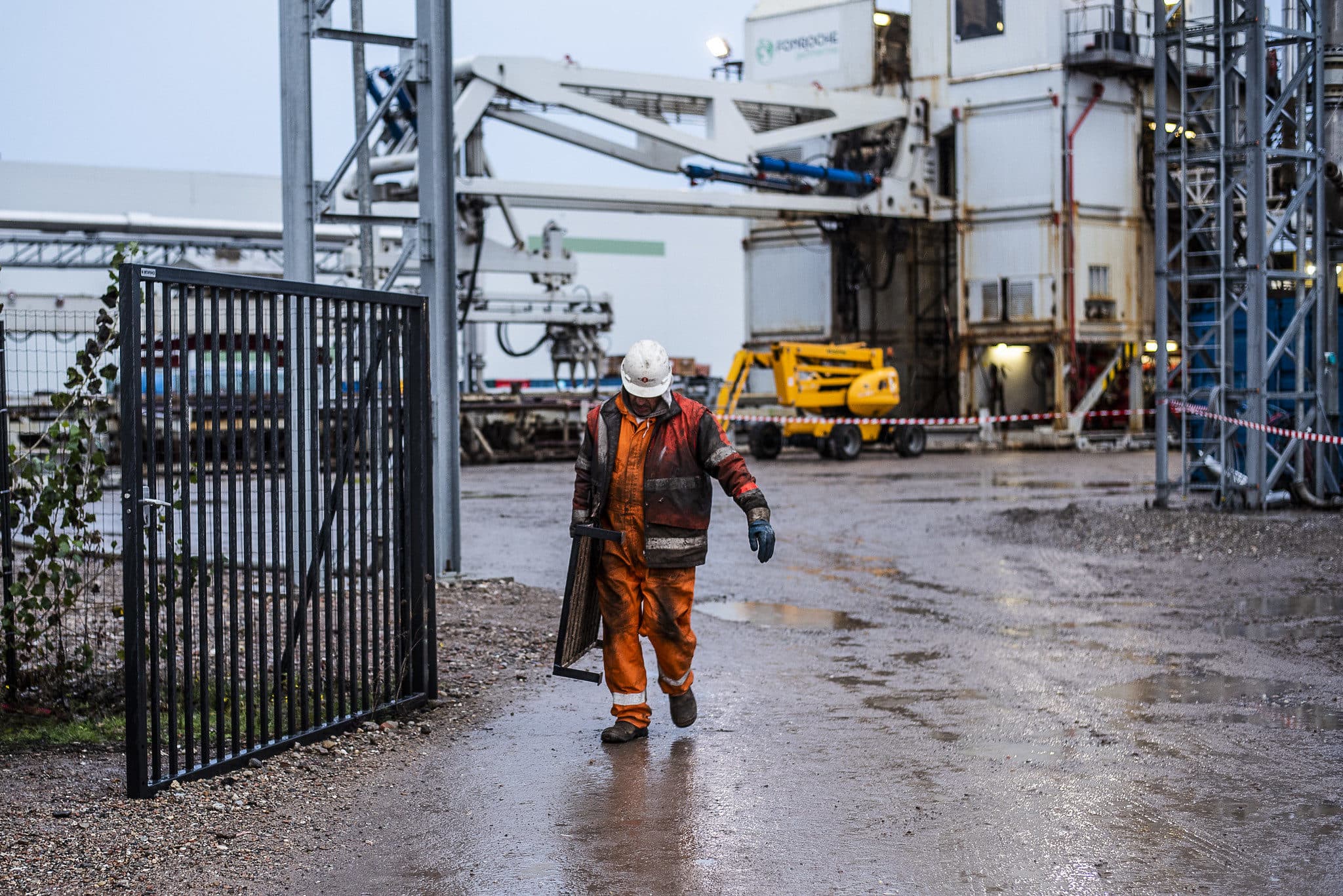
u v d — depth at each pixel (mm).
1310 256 17156
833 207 35438
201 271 5316
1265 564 11711
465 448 31688
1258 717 6426
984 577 11641
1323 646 8219
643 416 6148
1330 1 16078
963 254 37438
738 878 4336
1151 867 4375
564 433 33562
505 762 5816
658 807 5121
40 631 6699
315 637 6117
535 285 49812
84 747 5984
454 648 8312
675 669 6277
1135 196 37438
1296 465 16172
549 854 4590
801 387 31156
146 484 5254
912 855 4516
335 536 7016
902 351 40125
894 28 40188
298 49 10938
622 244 54031
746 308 42188
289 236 11055
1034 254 36281
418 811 5086
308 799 5242
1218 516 14930
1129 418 37719
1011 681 7371
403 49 10953
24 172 44344
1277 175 19375
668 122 33625
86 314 8312
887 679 7484
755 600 10516
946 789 5301
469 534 15562
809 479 24766
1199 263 23578
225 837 4754
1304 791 5195
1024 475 25484
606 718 6645
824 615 9789
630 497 6121
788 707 6820
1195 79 35125
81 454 6590
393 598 7035
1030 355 40125
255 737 5984
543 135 31141
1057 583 11172
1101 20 35656
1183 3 15719
